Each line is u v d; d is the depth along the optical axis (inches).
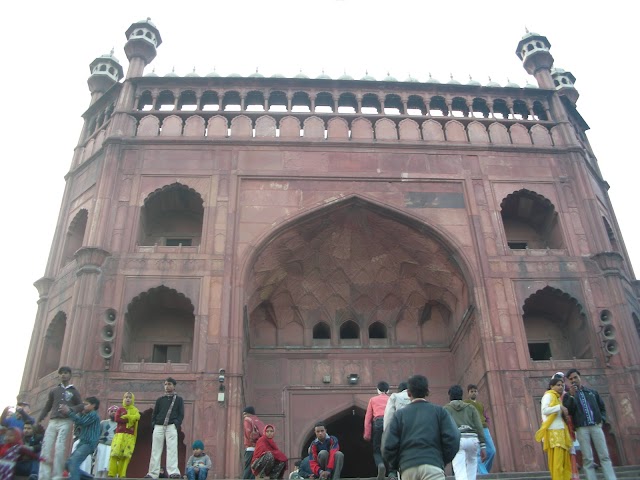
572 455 219.9
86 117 559.2
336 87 532.7
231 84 527.2
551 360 421.1
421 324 533.3
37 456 231.5
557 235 484.7
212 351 405.4
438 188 485.7
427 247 483.5
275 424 482.6
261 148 490.9
